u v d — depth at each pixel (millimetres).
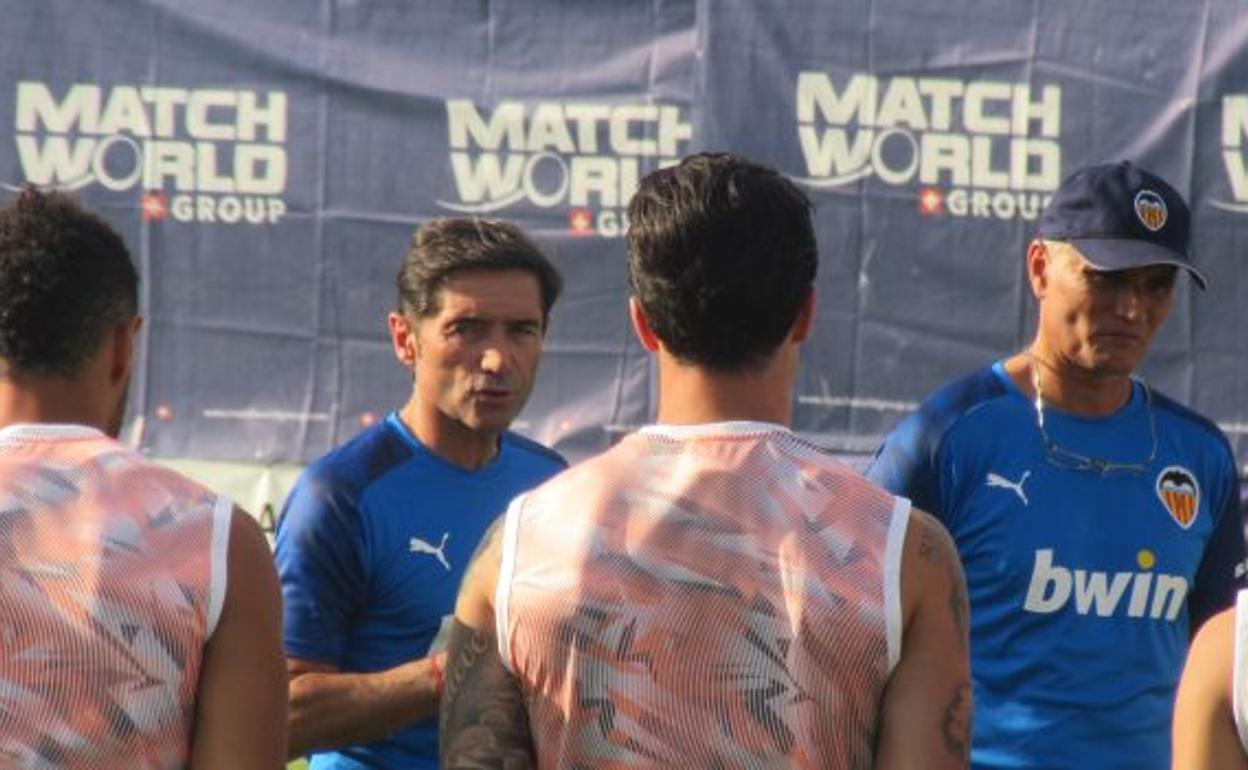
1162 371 20047
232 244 20047
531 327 10133
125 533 6305
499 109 19969
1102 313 9992
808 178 19969
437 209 20062
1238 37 19953
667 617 6168
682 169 6453
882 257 19922
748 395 6398
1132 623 10133
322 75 20031
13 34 19969
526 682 6305
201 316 20047
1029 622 10094
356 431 20078
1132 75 20000
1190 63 19969
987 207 19969
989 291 19984
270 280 20078
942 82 19969
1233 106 19953
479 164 20031
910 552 6258
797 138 19953
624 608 6184
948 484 10227
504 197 20016
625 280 19906
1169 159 20000
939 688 6180
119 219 20062
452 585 9883
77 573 6223
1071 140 20000
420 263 10055
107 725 6180
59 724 6148
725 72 19922
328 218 20062
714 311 6305
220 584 6340
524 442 10594
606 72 19984
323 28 20031
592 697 6195
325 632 9641
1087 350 10039
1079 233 10016
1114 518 10164
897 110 19953
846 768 6168
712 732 6129
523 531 6371
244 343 20047
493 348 9953
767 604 6164
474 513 10023
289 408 20078
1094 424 10289
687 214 6312
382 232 20078
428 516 9930
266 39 20031
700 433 6367
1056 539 10102
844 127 19938
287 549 9727
